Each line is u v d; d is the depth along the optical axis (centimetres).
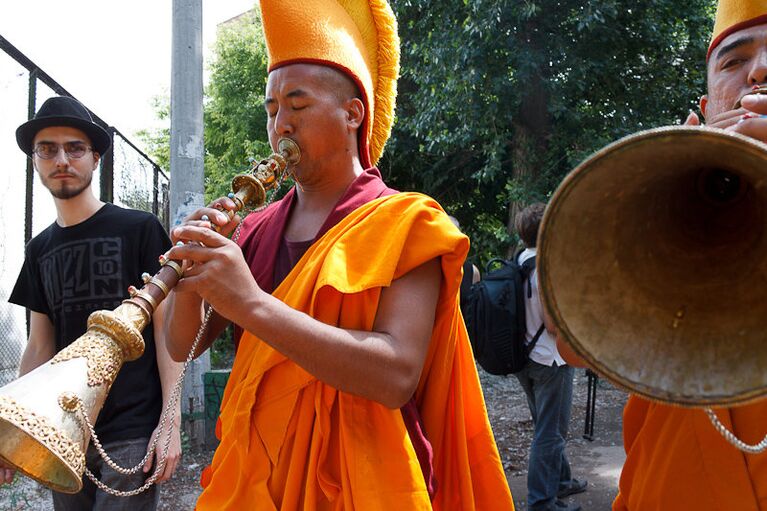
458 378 184
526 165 983
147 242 280
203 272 146
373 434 162
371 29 201
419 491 158
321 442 161
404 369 157
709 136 98
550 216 113
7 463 132
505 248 1158
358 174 187
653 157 113
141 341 141
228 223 166
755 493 146
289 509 160
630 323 119
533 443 405
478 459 191
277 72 178
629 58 992
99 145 286
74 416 128
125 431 260
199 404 571
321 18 179
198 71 566
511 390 819
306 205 188
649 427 163
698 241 129
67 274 276
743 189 129
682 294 122
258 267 187
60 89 537
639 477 166
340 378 151
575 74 915
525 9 866
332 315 163
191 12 563
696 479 152
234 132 1552
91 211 283
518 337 396
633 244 125
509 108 931
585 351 116
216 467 179
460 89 930
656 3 935
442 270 170
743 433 147
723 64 159
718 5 166
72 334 275
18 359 495
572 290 118
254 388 166
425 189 1185
